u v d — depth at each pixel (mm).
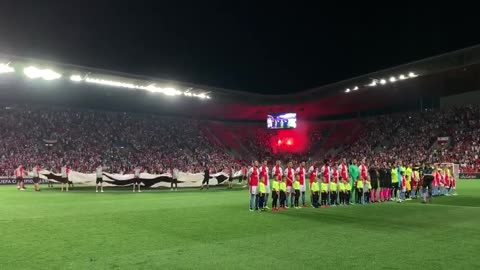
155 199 22812
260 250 9469
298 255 9000
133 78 40938
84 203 20266
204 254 9078
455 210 17766
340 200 20734
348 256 8914
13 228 12430
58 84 43562
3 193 27156
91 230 12109
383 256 8922
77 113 54781
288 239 10789
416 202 22016
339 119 66250
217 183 34156
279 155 62188
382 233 11727
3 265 8164
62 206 18766
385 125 60031
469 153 47531
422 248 9727
